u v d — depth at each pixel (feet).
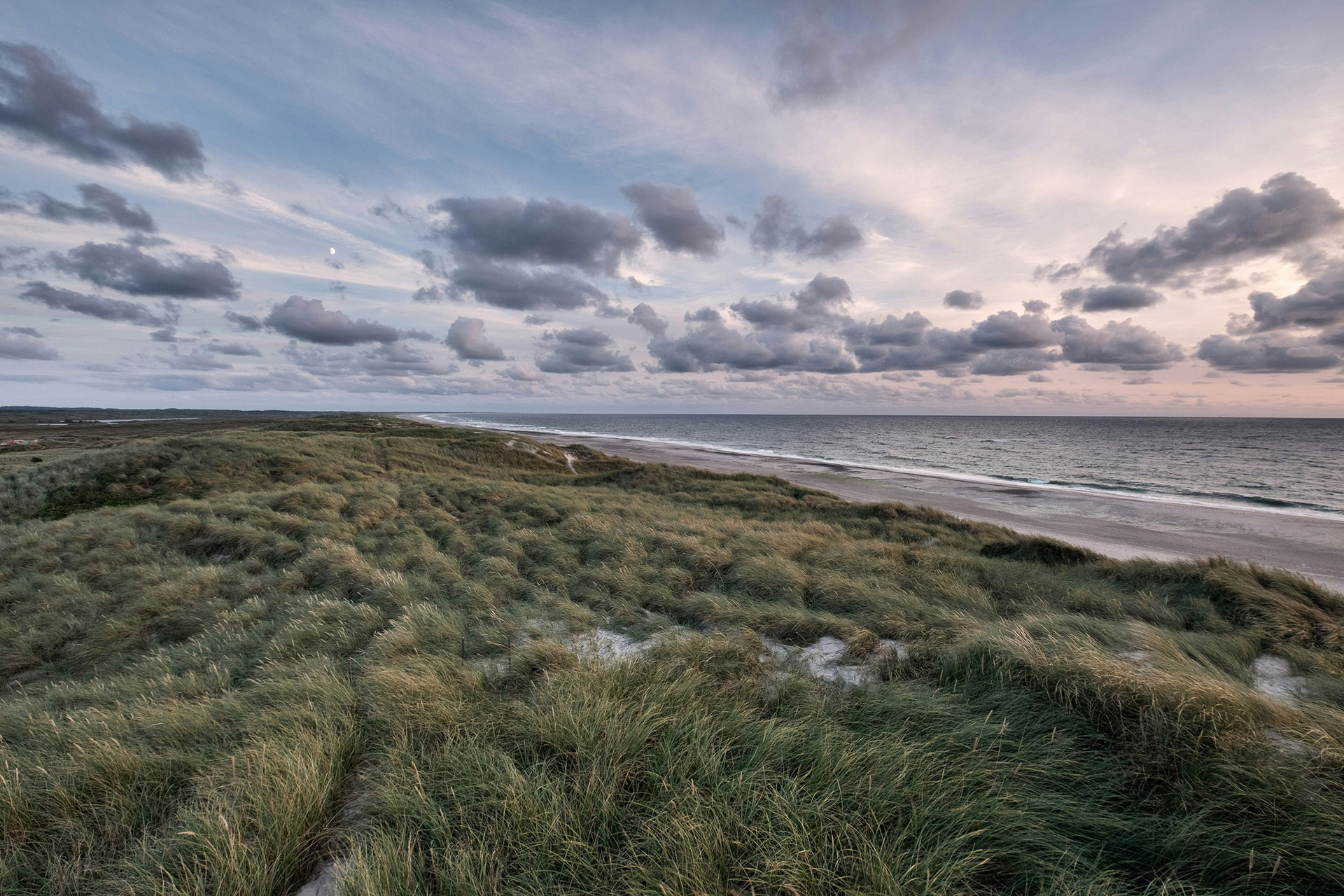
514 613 22.85
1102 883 7.93
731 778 9.50
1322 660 19.21
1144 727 10.80
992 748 10.71
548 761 10.30
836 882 7.60
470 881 7.65
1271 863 8.05
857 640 17.88
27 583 30.22
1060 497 115.65
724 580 28.96
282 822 8.79
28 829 9.41
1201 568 30.83
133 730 12.92
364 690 14.29
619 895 7.57
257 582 28.55
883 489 126.00
